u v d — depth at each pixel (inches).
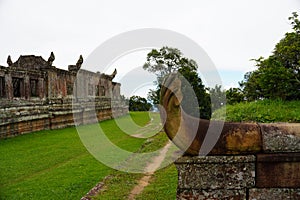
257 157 147.8
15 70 713.6
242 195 148.7
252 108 522.0
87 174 376.2
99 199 265.9
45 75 860.0
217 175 149.6
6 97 674.8
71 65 1016.2
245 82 692.7
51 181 347.6
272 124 152.9
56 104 879.7
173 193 281.1
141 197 273.7
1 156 487.2
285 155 146.8
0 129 647.8
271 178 147.9
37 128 799.7
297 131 149.2
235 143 148.3
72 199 287.4
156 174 351.3
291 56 564.7
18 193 306.7
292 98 563.2
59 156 487.8
